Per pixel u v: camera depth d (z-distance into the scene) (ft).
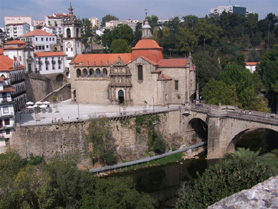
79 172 174.29
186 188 226.58
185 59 352.90
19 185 167.94
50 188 169.37
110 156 272.92
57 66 472.03
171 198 233.35
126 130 299.38
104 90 378.53
